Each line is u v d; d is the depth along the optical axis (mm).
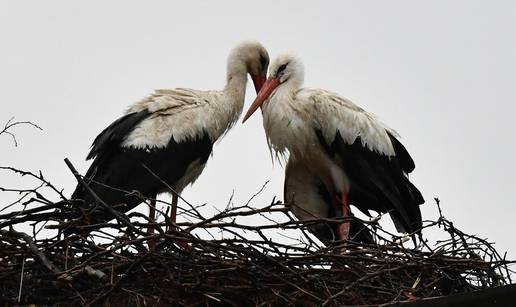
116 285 9109
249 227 9844
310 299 9820
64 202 9953
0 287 9438
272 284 9773
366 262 10344
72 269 9172
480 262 10297
